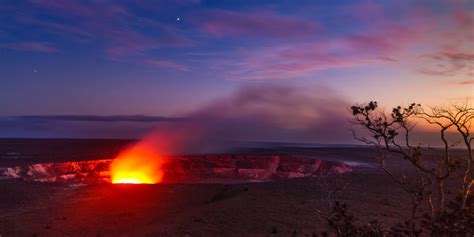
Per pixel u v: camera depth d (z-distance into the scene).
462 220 8.84
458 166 9.48
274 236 15.12
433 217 9.41
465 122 9.38
